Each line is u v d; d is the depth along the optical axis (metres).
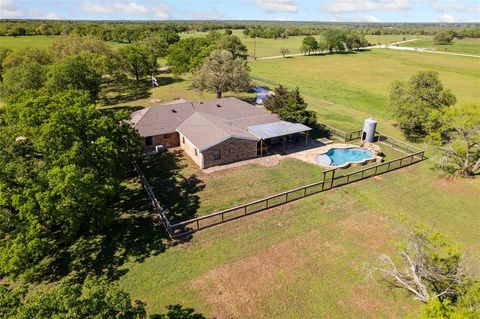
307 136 40.44
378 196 27.86
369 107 55.62
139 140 30.72
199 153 32.59
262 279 19.11
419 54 134.12
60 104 25.55
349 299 17.77
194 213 25.45
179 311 17.03
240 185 29.67
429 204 26.62
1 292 12.08
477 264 19.27
